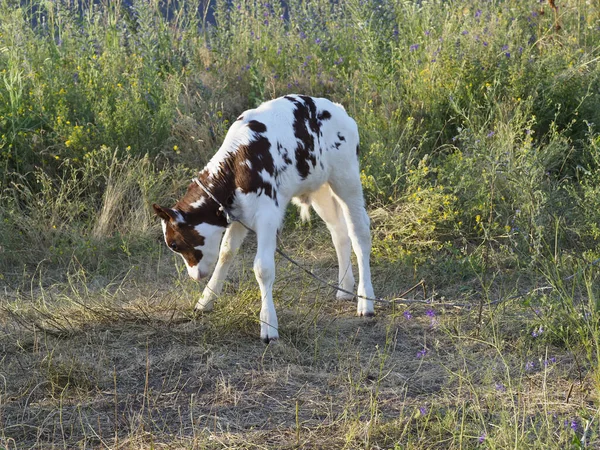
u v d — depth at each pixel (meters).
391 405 4.22
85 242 6.57
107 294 5.91
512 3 9.79
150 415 4.07
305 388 4.45
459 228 6.67
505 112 7.80
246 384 4.52
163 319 5.40
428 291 5.95
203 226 4.98
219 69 9.66
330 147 5.40
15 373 4.63
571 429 3.67
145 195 7.14
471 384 4.12
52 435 3.99
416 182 6.98
